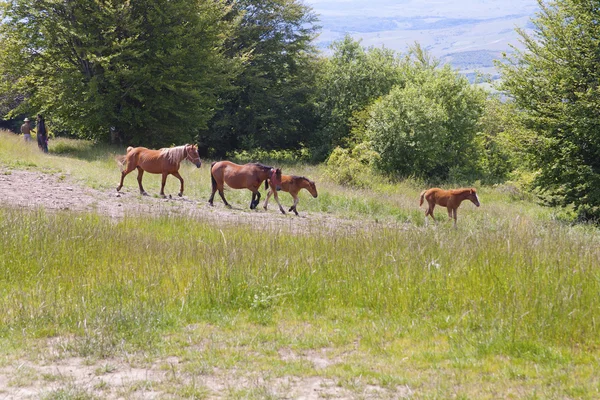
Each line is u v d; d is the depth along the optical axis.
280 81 45.97
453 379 5.58
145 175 21.12
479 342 6.43
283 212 17.41
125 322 6.89
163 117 33.69
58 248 9.44
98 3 29.11
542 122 20.53
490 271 8.26
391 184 27.98
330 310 7.66
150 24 31.39
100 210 14.52
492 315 7.12
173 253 9.64
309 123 46.66
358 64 44.91
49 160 21.69
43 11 29.42
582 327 6.65
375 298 7.90
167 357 6.14
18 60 29.67
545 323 6.70
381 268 8.66
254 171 17.20
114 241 10.17
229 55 43.22
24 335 6.53
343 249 9.71
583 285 7.71
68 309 7.15
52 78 30.44
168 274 8.61
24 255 9.05
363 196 21.25
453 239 10.30
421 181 31.73
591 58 19.88
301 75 45.41
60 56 30.61
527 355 6.13
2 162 19.58
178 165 17.62
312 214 18.00
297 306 7.77
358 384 5.45
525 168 23.84
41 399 5.02
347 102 44.78
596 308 7.06
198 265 8.98
